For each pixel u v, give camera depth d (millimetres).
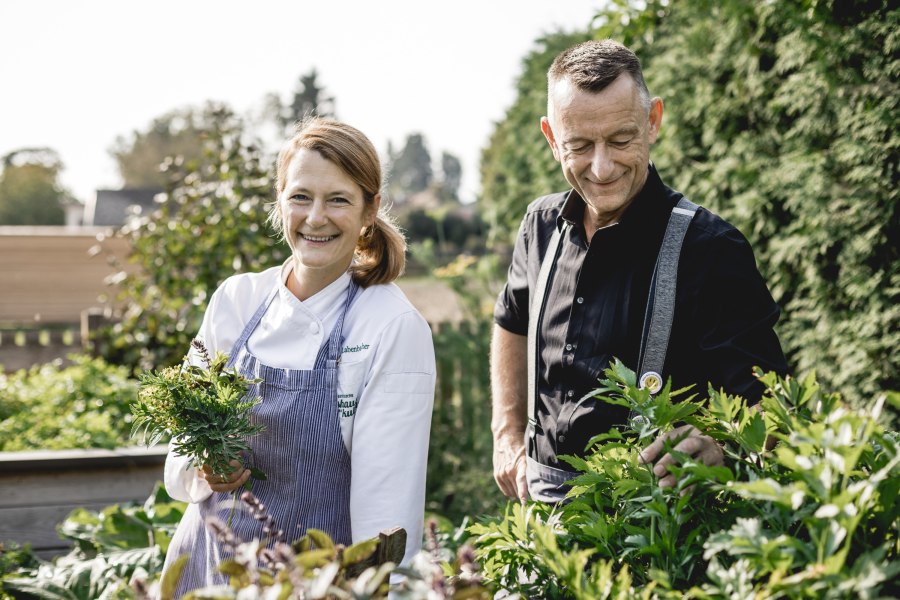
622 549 1351
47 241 9781
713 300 1770
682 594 1253
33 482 3113
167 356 5156
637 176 1791
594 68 1727
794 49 2977
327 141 1724
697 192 3684
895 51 2611
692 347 1800
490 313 5059
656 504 1280
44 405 4121
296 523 1725
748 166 3316
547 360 1952
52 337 6184
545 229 2104
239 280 1940
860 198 2785
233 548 1261
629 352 1823
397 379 1719
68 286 9844
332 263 1764
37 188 35250
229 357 1806
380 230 1862
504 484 2143
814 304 3061
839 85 2818
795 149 3143
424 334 1784
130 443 3607
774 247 3193
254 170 5188
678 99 3799
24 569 2639
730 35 3387
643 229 1829
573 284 1922
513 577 1419
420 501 1717
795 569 1142
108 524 2816
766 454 1310
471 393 4758
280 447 1729
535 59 6398
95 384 4410
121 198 31734
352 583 1128
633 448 1423
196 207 5234
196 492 1835
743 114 3467
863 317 2822
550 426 1932
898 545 1120
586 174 1784
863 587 963
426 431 1762
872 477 1041
